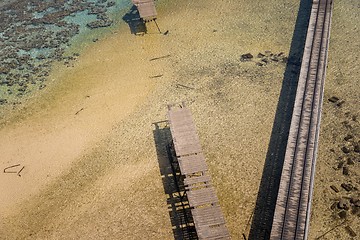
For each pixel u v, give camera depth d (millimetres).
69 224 30797
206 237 26016
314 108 35094
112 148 36562
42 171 35375
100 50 50906
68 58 50062
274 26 50688
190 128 33656
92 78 45969
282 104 38594
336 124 35844
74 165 35500
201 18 54594
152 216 30484
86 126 39344
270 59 44875
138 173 33938
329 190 30422
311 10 48812
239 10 55188
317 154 33000
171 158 34781
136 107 40750
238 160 33812
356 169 31734
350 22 49406
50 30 56312
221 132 36625
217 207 27734
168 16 56000
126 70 46500
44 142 38219
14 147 38125
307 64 40219
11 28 57625
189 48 48719
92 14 59031
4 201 33250
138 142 36750
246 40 48750
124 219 30562
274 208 29750
